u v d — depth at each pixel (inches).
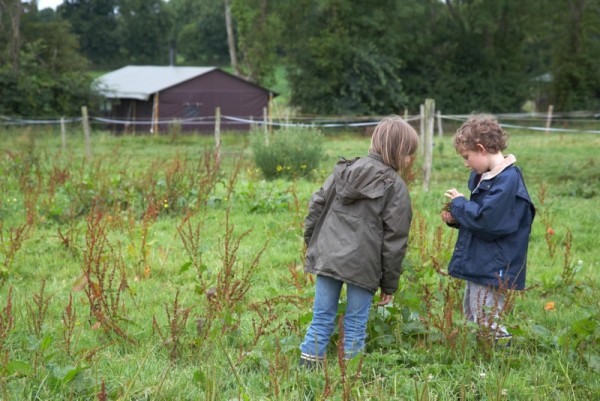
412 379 151.2
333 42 1466.5
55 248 278.2
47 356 151.4
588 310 186.5
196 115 1224.8
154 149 898.1
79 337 175.8
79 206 346.9
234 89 1245.7
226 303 177.6
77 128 1152.8
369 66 1488.7
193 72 1366.9
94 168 498.9
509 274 164.6
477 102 1642.5
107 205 354.3
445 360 165.6
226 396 146.3
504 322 180.1
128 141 1015.0
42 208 335.9
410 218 155.2
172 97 1205.1
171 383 150.6
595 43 1616.6
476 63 1660.9
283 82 2625.5
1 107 1257.4
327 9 1518.2
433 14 1670.8
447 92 1627.7
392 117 159.0
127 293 219.6
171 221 333.7
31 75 1304.1
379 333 172.9
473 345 167.9
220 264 253.4
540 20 1684.3
